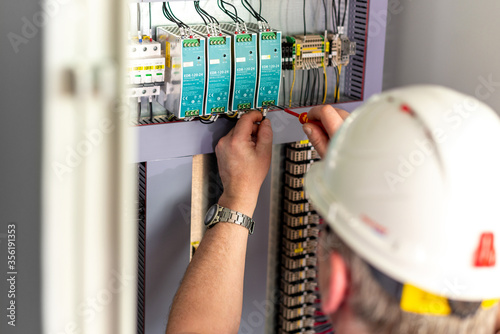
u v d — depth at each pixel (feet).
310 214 6.07
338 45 5.61
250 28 5.23
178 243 5.46
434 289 2.63
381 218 2.68
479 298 2.68
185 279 4.37
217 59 4.84
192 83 4.80
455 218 2.55
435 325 2.74
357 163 2.78
